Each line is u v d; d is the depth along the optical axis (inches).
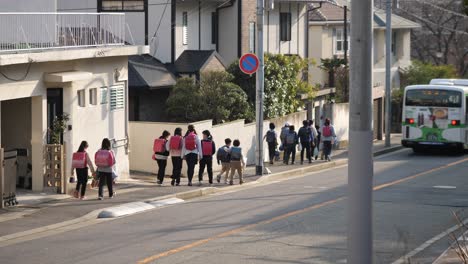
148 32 2751.0
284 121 2694.4
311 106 3043.8
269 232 1262.3
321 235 1238.9
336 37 3996.1
